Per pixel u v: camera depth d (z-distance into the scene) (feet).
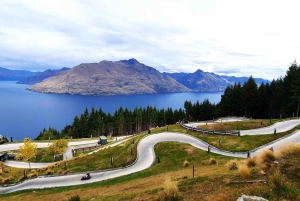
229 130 154.30
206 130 155.02
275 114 264.72
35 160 192.34
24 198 87.30
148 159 117.70
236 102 270.87
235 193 35.24
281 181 34.06
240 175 44.21
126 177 95.20
